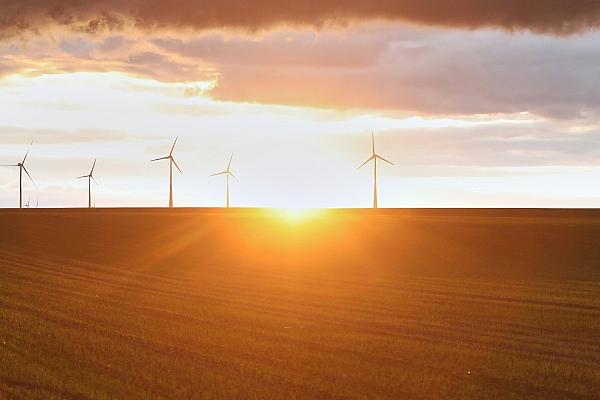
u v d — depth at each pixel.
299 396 16.95
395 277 42.19
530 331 25.73
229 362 20.08
